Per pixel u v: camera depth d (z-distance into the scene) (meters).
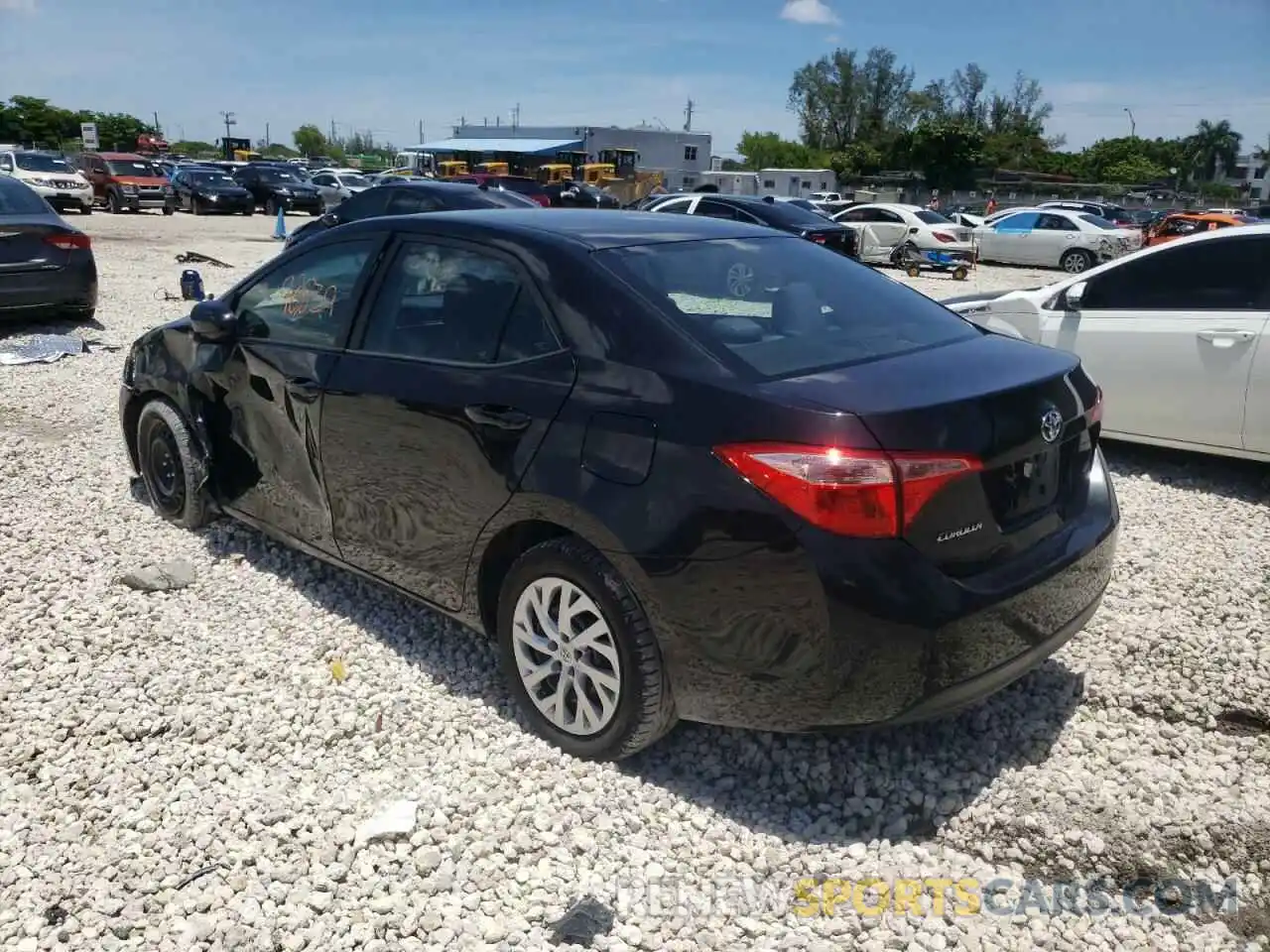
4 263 10.38
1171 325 6.55
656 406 3.08
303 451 4.33
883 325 3.64
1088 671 4.05
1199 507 6.13
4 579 4.78
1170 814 3.21
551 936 2.72
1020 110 101.25
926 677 2.88
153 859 2.98
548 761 3.44
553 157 50.84
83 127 66.38
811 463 2.79
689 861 3.02
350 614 4.49
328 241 4.43
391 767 3.43
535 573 3.39
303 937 2.70
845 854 3.04
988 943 2.71
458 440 3.55
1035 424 3.15
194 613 4.49
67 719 3.67
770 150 117.69
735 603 2.92
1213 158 105.88
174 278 16.08
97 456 6.65
